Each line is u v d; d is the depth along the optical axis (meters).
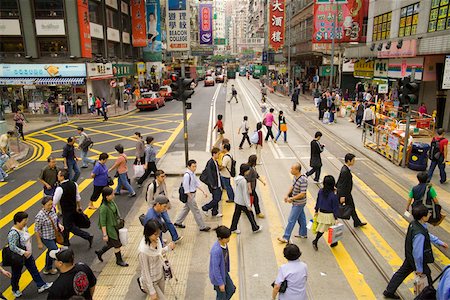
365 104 23.78
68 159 12.68
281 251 8.06
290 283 4.98
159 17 48.78
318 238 8.02
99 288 6.85
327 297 6.46
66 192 7.89
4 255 6.45
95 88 35.38
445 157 12.33
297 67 55.72
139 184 12.60
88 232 9.27
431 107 23.19
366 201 10.88
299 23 54.22
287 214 9.98
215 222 9.62
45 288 6.82
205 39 64.38
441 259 7.66
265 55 79.88
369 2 31.45
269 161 15.11
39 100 32.56
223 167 10.59
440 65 21.72
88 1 33.78
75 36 31.00
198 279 7.10
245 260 7.71
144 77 48.62
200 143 19.05
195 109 32.53
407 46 22.75
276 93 46.78
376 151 16.27
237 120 25.59
